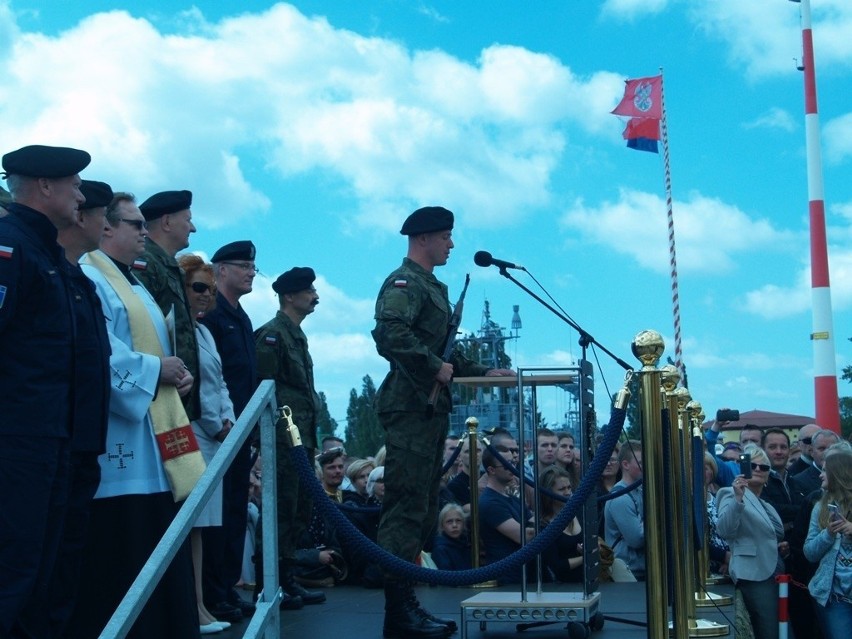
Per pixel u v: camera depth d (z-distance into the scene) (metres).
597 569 5.74
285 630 5.61
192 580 4.51
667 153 20.03
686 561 6.21
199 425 5.59
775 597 7.83
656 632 4.59
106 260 4.71
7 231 3.75
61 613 4.05
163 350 4.71
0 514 3.62
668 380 5.53
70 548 4.07
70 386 3.87
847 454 7.65
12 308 3.68
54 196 3.95
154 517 4.44
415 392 5.39
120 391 4.32
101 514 4.33
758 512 7.92
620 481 8.91
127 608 2.63
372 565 7.53
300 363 6.92
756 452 8.62
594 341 5.60
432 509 5.65
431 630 5.35
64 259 4.01
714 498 9.02
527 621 5.20
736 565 7.84
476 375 5.88
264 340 6.84
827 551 7.64
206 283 5.76
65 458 3.84
